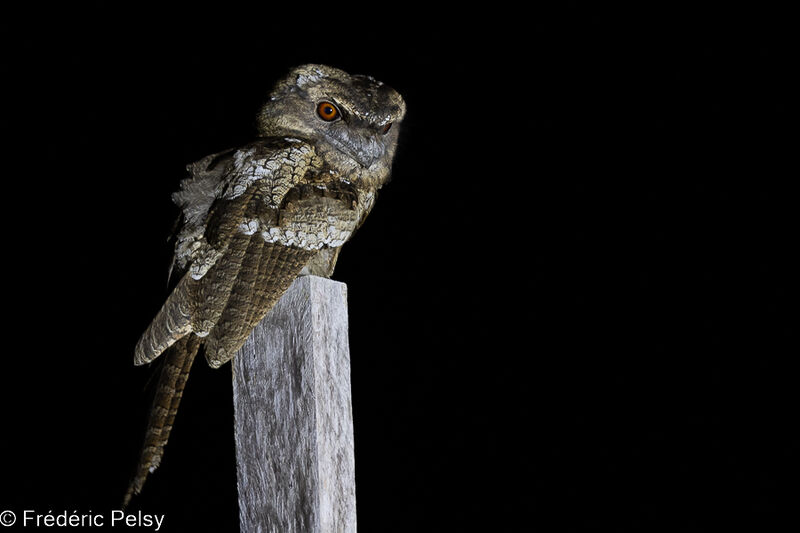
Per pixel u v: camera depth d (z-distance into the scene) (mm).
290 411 9148
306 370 9148
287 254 9250
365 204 9406
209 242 9234
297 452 9141
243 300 9195
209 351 9188
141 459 9180
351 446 9156
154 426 9188
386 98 9391
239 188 9266
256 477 9156
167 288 9281
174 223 9312
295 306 9164
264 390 9164
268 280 9219
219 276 9211
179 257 9273
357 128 9367
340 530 9133
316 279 9164
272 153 9297
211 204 9289
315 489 9125
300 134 9367
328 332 9156
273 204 9258
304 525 9125
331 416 9148
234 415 9172
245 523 9156
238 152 9305
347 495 9148
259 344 9172
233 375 9180
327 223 9281
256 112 9406
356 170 9375
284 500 9141
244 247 9234
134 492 9172
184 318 9219
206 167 9305
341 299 9172
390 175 9453
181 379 9211
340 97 9367
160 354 9227
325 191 9297
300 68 9383
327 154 9359
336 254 9336
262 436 9156
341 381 9164
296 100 9375
